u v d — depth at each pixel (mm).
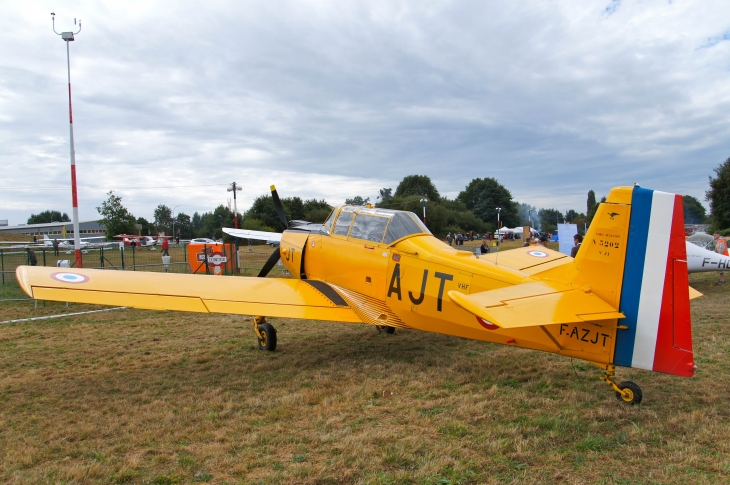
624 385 4598
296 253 8156
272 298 6508
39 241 41156
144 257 26531
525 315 4059
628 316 4406
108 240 52688
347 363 6324
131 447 3855
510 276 5188
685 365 4164
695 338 7102
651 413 4332
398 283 6277
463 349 6938
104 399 5055
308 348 7250
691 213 67812
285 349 7215
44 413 4680
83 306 11297
